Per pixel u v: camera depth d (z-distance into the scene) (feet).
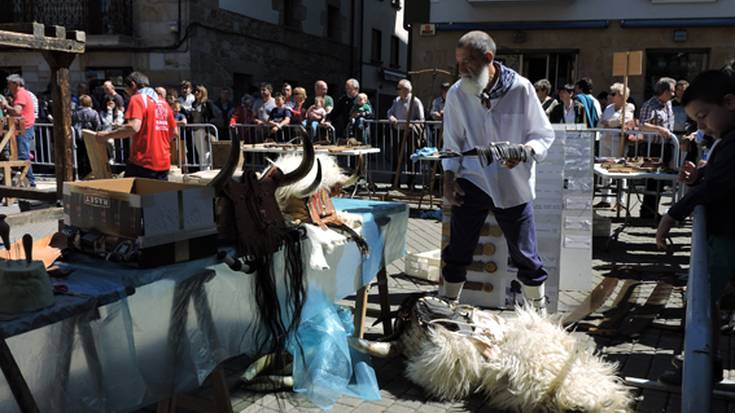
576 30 43.98
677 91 26.94
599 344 13.25
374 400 10.45
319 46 61.82
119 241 7.45
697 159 20.61
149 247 7.30
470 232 12.76
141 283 7.07
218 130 38.14
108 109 37.40
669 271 19.06
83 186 7.87
